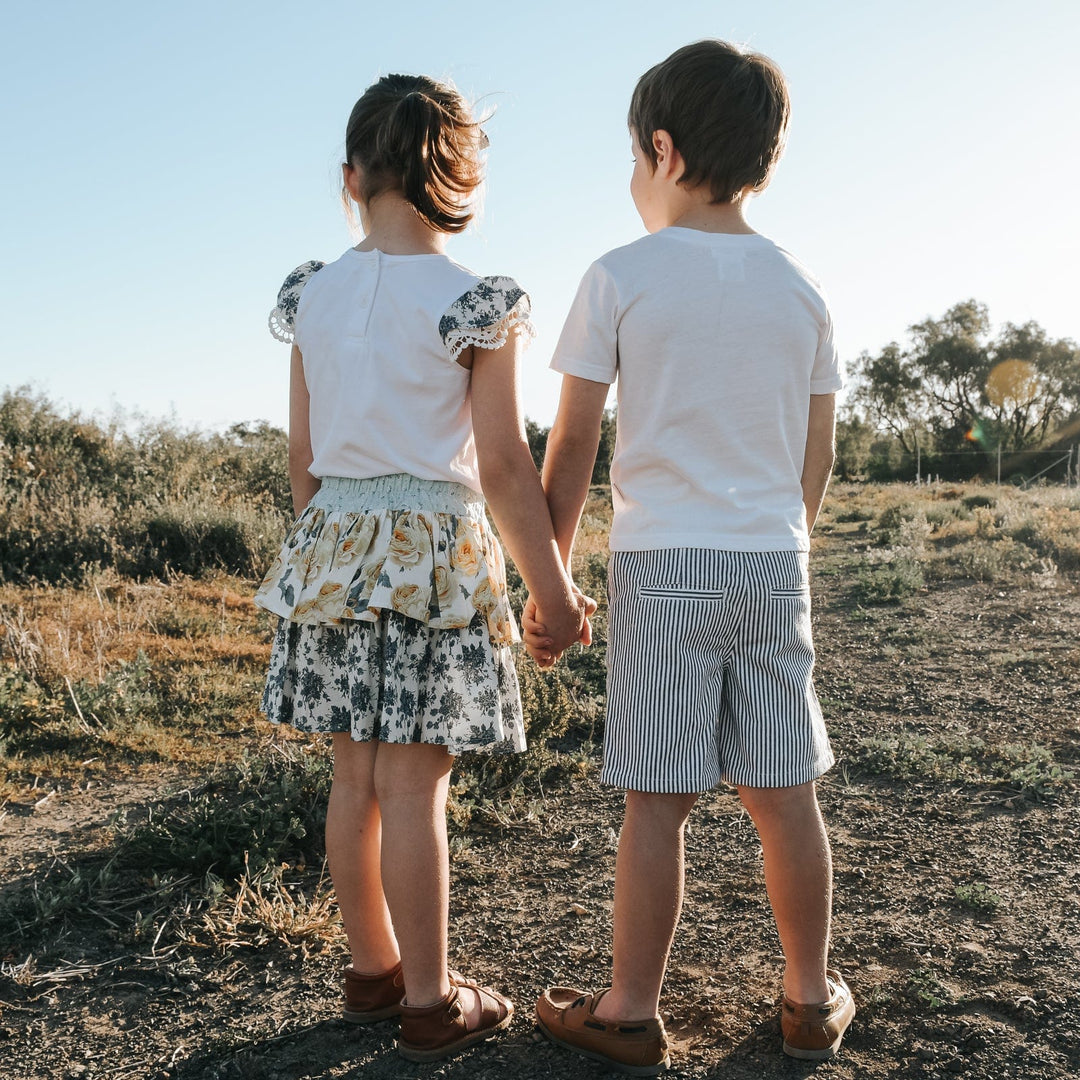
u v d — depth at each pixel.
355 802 1.87
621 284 1.74
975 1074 1.75
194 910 2.47
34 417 10.46
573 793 3.44
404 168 1.81
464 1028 1.85
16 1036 1.95
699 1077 1.77
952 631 6.43
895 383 52.94
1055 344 49.81
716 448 1.73
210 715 4.08
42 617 5.55
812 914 1.81
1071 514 12.58
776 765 1.76
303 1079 1.78
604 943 2.34
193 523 7.76
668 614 1.72
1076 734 4.01
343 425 1.80
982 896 2.47
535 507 1.75
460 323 1.71
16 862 2.74
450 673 1.78
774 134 1.79
